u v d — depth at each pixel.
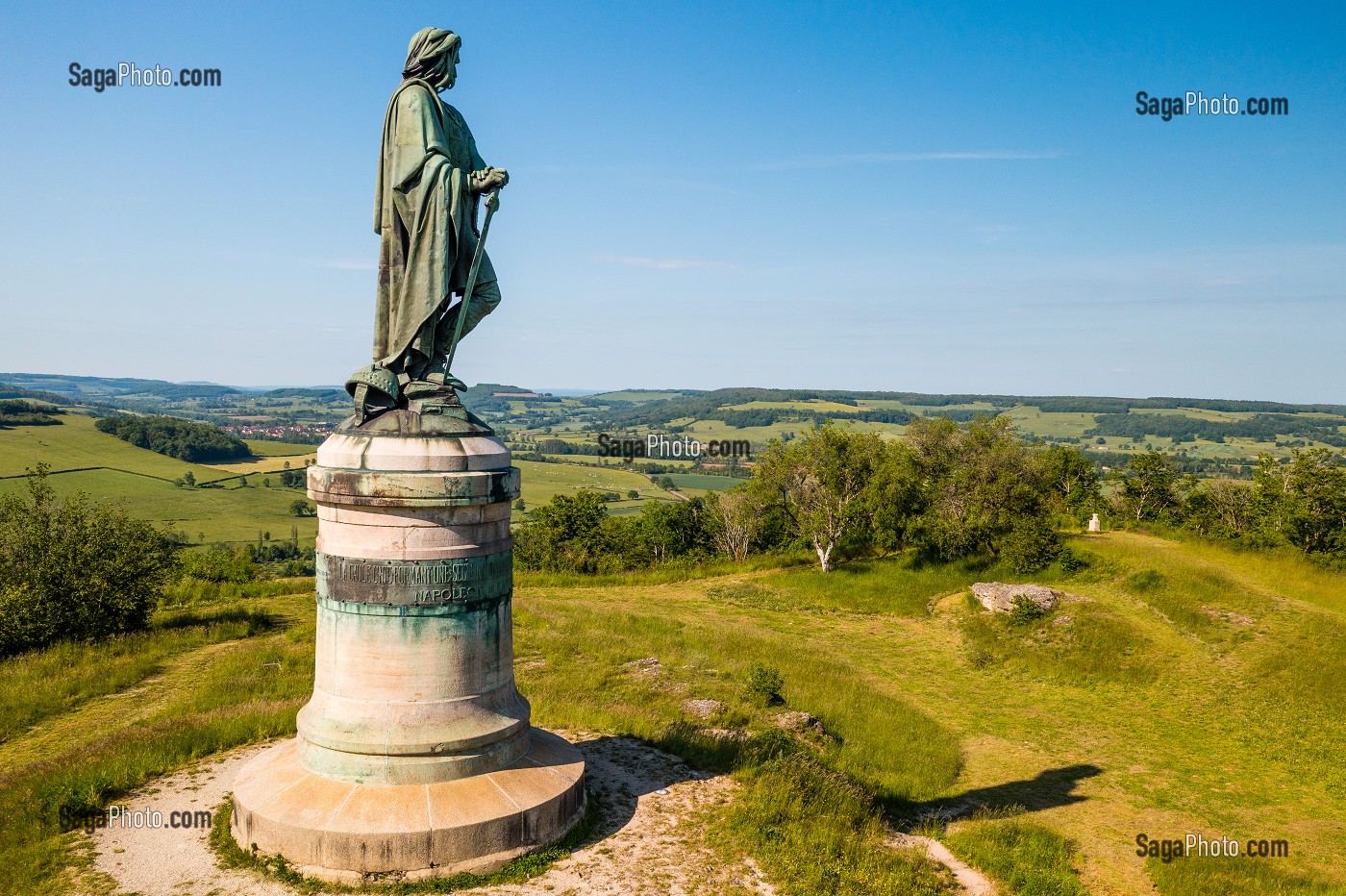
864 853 10.95
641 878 9.20
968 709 22.59
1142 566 32.44
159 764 12.22
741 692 19.89
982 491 38.78
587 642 24.64
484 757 9.72
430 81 10.58
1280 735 19.80
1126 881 12.96
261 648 21.67
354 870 8.77
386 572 9.45
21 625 20.97
